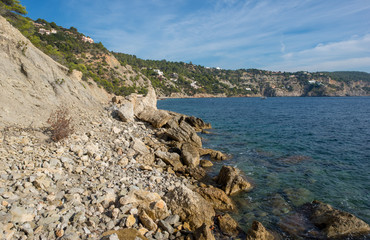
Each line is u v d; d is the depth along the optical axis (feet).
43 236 17.26
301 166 51.75
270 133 94.22
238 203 34.22
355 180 43.68
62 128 39.91
